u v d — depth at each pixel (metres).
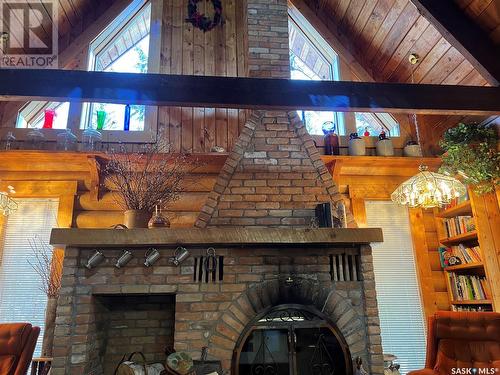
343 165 4.38
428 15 3.40
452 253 4.25
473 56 3.30
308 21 4.94
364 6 4.51
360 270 3.18
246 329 3.00
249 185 3.48
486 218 3.76
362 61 4.95
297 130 3.74
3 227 3.88
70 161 3.96
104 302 3.33
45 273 3.74
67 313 2.85
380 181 4.52
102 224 3.99
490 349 2.95
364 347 3.00
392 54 4.65
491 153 3.73
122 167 3.64
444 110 3.03
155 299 3.53
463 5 3.36
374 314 3.05
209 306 3.02
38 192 4.00
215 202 3.39
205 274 3.09
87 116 4.41
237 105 2.87
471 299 3.92
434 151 4.60
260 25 4.15
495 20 3.28
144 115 4.36
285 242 3.05
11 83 2.66
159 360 3.40
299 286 3.11
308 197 3.49
